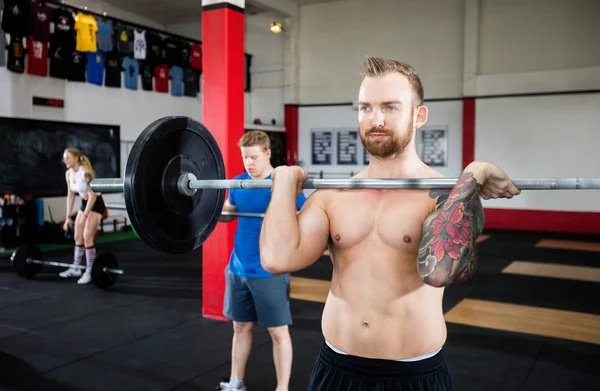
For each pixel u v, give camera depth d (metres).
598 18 8.33
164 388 2.86
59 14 7.65
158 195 1.50
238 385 2.67
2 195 7.24
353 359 1.28
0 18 7.09
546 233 8.77
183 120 1.51
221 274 4.06
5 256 6.80
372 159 1.34
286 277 2.54
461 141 9.44
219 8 3.94
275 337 2.56
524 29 8.85
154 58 9.13
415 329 1.25
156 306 4.47
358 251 1.30
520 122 8.91
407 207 1.26
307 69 10.63
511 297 4.75
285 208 1.31
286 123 10.77
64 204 8.21
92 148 8.41
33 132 7.58
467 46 9.13
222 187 1.50
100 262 4.96
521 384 2.90
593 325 3.95
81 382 2.94
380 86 1.25
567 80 8.50
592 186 1.18
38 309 4.37
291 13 10.32
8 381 2.94
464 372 3.06
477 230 1.17
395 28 9.82
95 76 8.30
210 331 3.81
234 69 4.00
